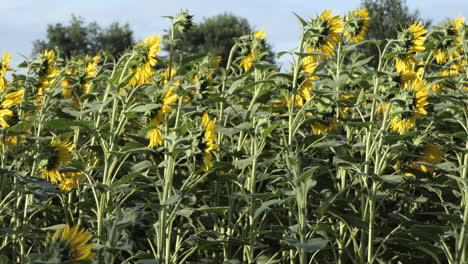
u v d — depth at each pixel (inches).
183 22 223.0
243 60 260.1
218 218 234.5
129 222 129.5
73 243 114.0
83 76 269.3
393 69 239.5
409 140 221.0
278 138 266.2
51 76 249.9
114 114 209.9
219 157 236.2
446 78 236.2
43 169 215.3
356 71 278.2
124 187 192.4
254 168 215.6
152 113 195.3
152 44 201.9
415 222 201.9
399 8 1072.2
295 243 156.9
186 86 214.2
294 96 224.2
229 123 265.1
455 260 196.7
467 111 227.5
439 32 249.6
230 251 222.1
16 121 218.4
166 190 171.3
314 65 233.6
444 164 210.5
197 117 236.2
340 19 229.3
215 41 1654.8
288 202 177.0
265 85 240.1
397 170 215.6
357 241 240.7
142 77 202.7
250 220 207.9
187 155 175.3
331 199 181.8
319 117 235.8
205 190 216.1
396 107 208.4
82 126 195.9
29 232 189.2
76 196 259.1
